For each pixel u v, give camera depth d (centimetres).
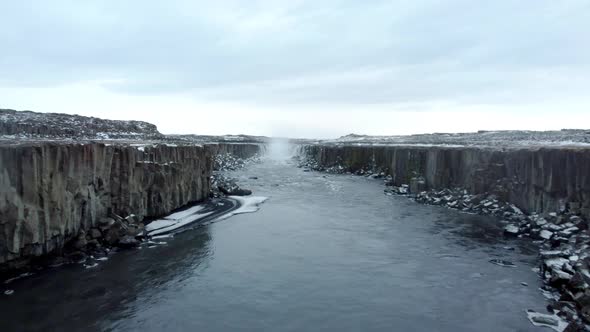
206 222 4316
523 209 4419
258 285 2734
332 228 4138
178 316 2317
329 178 8356
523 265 3044
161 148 4453
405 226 4203
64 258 2984
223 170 9412
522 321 2238
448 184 5600
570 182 3812
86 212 3188
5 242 2559
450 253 3341
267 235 3878
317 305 2456
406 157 6750
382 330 2181
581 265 2559
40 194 2705
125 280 2775
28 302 2417
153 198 4209
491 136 9994
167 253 3325
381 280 2814
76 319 2255
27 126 5356
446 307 2420
